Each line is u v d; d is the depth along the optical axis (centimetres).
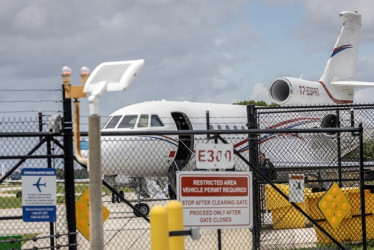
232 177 1186
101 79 912
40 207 1093
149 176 2619
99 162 897
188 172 1166
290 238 1733
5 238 1204
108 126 2648
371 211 1684
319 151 2506
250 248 1578
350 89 3944
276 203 1912
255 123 1540
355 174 2334
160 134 1155
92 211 898
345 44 3991
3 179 1109
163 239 893
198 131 1171
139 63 909
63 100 1097
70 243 1101
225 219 1181
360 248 1562
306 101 3575
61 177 1388
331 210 1338
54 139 1126
